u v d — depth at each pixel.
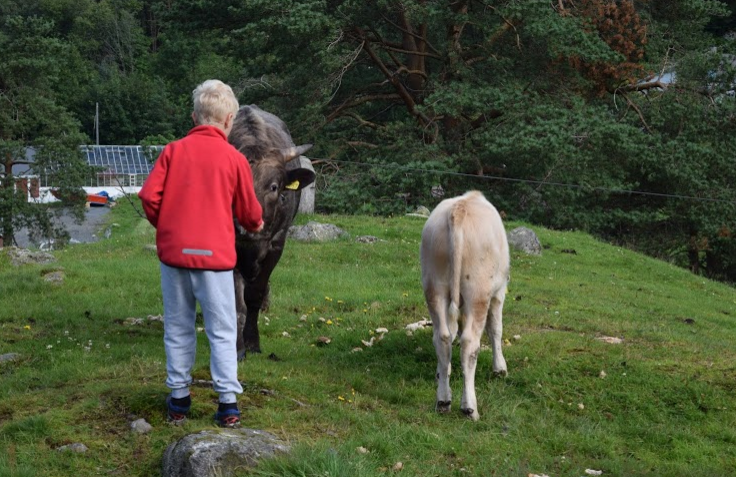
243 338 8.12
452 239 6.79
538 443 6.57
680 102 28.95
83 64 84.31
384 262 14.88
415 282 13.05
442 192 26.34
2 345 8.38
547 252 17.81
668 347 9.48
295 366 7.82
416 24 28.48
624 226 29.34
